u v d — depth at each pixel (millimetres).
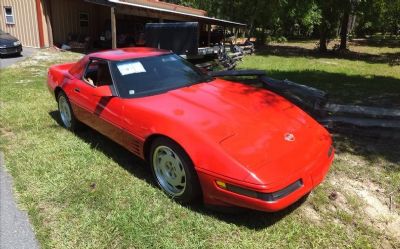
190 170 3180
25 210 3398
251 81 8328
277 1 22922
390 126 4961
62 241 2953
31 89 8383
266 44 27641
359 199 3553
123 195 3598
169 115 3455
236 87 4379
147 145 3684
